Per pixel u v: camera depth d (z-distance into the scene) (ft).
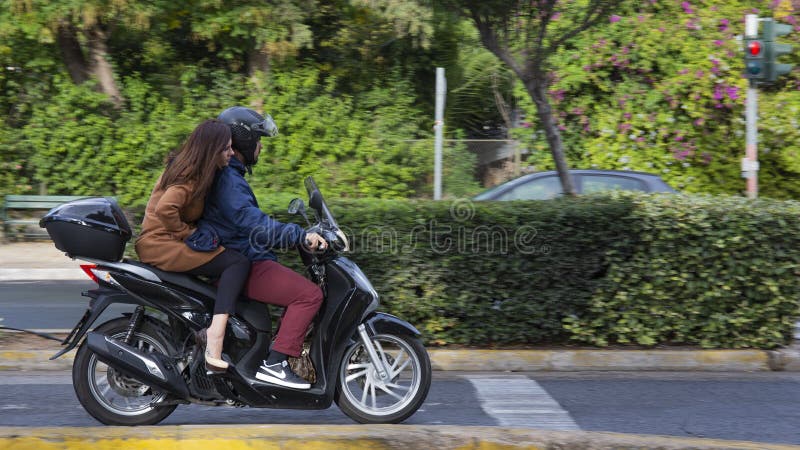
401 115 83.66
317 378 24.04
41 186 78.89
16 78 79.97
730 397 30.01
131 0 75.10
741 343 34.76
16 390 29.78
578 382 32.04
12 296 53.72
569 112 80.59
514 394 30.09
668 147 79.82
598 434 22.29
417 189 81.25
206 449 21.16
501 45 42.78
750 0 83.20
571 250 34.17
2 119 77.77
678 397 29.94
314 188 24.93
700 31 79.87
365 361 25.81
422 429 22.27
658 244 34.30
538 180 50.57
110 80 80.59
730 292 34.50
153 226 23.25
